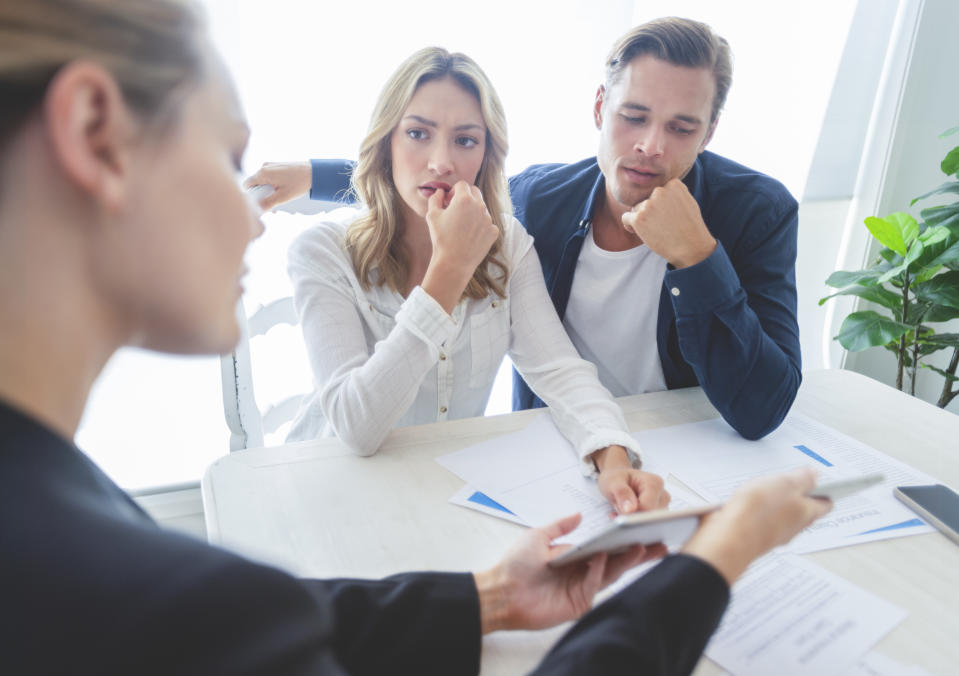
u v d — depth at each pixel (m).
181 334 0.33
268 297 1.64
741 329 1.02
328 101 1.58
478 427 1.02
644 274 1.30
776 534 0.48
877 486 0.88
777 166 2.20
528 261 1.24
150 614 0.23
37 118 0.26
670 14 1.86
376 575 0.69
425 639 0.54
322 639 0.27
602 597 0.65
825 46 2.08
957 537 0.76
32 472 0.25
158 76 0.29
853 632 0.61
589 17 1.75
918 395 2.59
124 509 0.35
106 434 1.58
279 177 1.28
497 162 1.16
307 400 1.27
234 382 1.22
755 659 0.57
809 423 1.08
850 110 2.24
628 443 0.89
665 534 0.53
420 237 1.19
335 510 0.79
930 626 0.62
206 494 0.82
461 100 1.07
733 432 1.04
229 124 0.34
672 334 1.29
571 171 1.42
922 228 2.16
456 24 1.64
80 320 0.29
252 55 1.49
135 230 0.29
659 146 1.12
